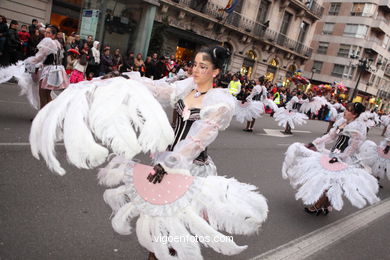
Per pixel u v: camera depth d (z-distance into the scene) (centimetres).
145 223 204
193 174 222
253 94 984
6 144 444
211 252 300
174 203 201
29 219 289
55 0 1343
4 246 247
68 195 346
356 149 409
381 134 2008
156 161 221
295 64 2873
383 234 428
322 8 2828
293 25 2661
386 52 4194
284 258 317
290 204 465
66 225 293
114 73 227
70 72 1018
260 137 963
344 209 491
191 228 201
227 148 717
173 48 1939
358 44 3838
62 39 1028
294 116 1127
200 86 225
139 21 1407
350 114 406
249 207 209
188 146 203
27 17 1277
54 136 181
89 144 177
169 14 1833
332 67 4022
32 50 1021
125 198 226
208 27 2017
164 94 240
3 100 705
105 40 1347
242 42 2305
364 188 389
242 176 549
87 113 187
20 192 330
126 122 184
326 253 345
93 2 1330
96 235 289
